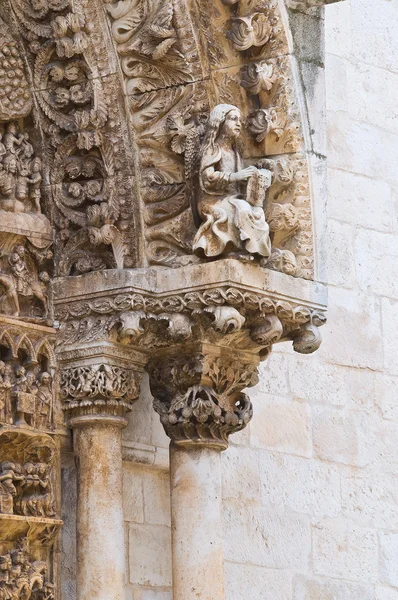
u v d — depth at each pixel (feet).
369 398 71.97
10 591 57.26
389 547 71.15
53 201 60.95
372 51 75.61
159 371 60.59
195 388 59.98
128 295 59.06
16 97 60.54
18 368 59.06
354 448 70.85
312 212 60.64
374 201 74.13
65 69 60.49
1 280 59.52
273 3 59.77
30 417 59.00
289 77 60.08
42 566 58.54
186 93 59.88
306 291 60.39
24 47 60.90
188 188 59.57
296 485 68.23
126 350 59.82
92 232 60.03
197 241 58.54
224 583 60.39
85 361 59.57
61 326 60.23
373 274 73.41
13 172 60.29
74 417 59.67
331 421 70.23
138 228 60.08
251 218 58.39
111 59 60.03
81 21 59.82
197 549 59.57
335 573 68.74
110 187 60.08
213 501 60.03
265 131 59.88
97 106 59.93
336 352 71.15
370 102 75.00
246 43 59.52
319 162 60.90
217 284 58.13
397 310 73.97
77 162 60.64
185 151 59.57
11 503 57.82
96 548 58.70
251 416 61.46
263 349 61.52
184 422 59.82
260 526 66.54
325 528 68.90
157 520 62.85
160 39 59.52
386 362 73.05
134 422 62.23
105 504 59.06
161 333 59.67
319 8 61.62
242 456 66.69
